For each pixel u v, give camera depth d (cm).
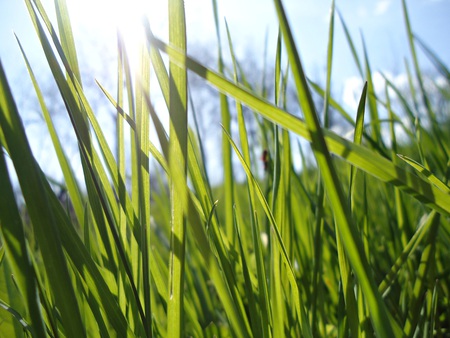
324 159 11
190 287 34
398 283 30
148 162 15
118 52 18
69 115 15
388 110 30
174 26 12
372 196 47
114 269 19
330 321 31
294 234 29
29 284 12
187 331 31
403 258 20
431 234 19
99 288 16
